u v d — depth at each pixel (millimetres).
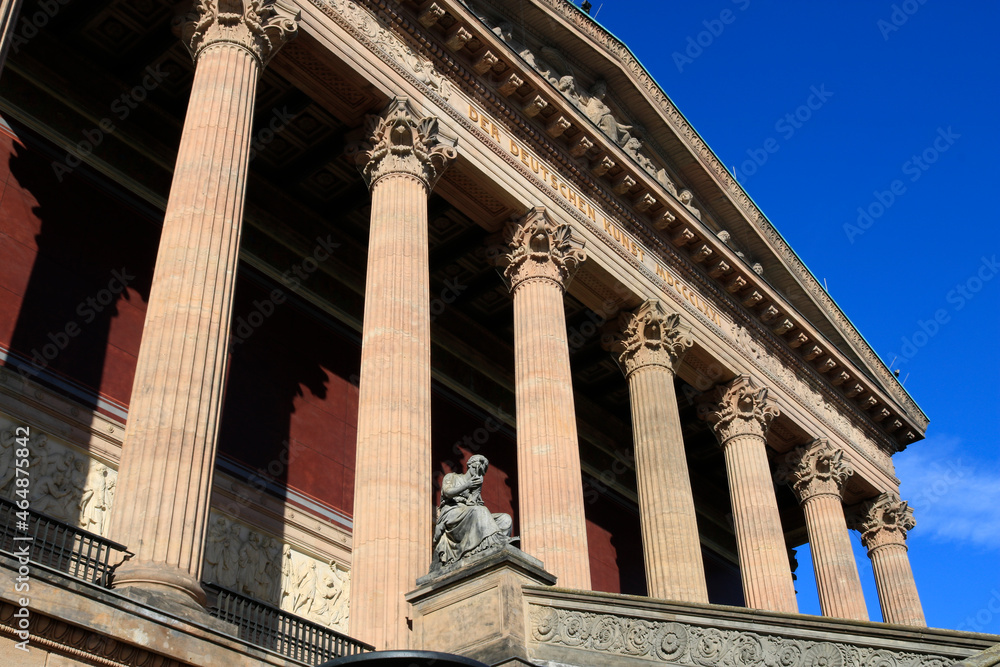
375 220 26453
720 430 38844
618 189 35406
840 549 41000
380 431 22828
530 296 30484
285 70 27141
